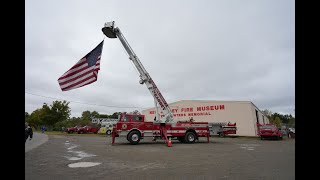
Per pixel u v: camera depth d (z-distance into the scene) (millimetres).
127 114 18734
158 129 19156
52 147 16031
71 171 7703
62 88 10875
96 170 7859
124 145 17656
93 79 11039
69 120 65938
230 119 37125
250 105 36281
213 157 10977
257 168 8188
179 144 18891
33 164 9062
